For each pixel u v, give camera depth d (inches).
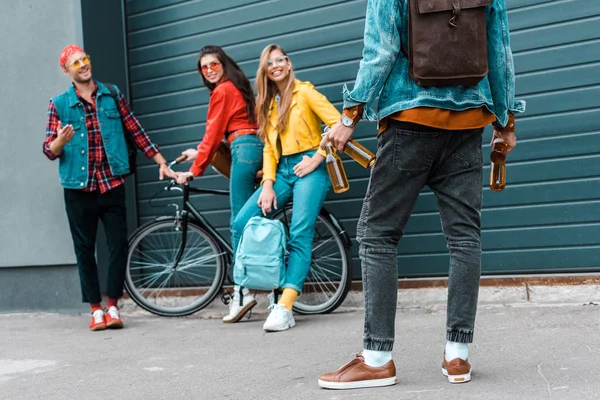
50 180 215.0
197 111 217.9
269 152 177.6
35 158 216.5
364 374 107.1
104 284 216.1
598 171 171.9
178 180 191.9
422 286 187.5
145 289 205.8
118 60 223.6
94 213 187.0
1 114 219.8
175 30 220.1
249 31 209.5
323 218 185.3
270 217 181.9
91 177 184.5
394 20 100.0
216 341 158.9
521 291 176.2
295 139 174.1
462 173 105.0
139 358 145.6
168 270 203.2
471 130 103.9
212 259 200.5
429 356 127.0
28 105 217.5
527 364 115.3
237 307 185.6
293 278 170.4
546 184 177.3
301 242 171.6
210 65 185.5
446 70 97.7
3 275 223.1
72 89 187.0
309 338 153.9
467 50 97.9
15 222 218.8
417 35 98.5
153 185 225.1
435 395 100.2
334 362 129.1
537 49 176.9
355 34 195.6
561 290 172.7
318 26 200.1
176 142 221.5
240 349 147.4
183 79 219.5
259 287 169.0
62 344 166.6
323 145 106.9
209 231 197.9
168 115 222.4
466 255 104.8
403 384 107.9
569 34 173.6
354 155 107.3
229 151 196.5
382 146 104.5
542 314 157.9
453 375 105.9
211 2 214.7
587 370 108.4
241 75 187.3
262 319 189.2
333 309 187.0
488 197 183.2
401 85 101.6
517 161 179.9
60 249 214.2
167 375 128.5
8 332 186.9
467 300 105.3
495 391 100.2
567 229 175.5
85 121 185.3
